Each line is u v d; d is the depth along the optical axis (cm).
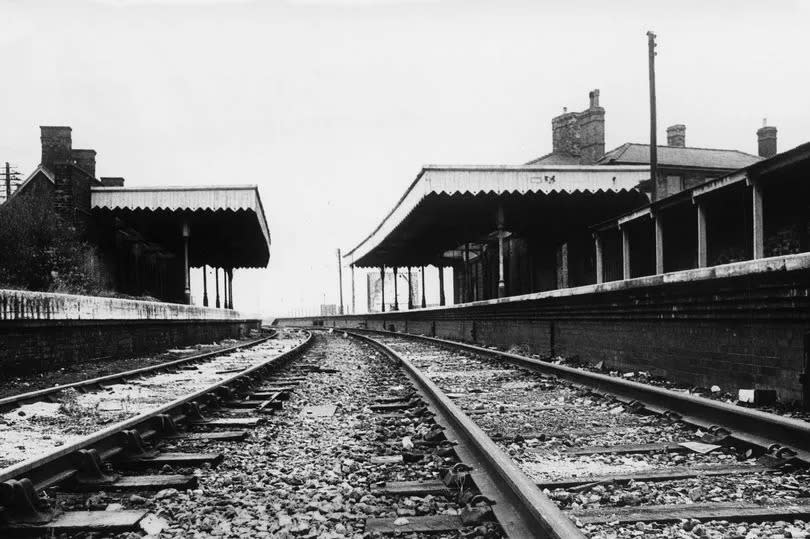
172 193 2345
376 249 3812
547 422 618
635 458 459
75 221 2178
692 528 309
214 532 325
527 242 3148
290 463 481
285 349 2164
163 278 3569
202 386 991
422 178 2152
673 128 3581
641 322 962
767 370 650
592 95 3525
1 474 343
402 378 1080
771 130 3516
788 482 380
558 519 261
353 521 341
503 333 1852
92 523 329
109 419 671
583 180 2200
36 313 1081
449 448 478
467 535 304
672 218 1723
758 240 1153
